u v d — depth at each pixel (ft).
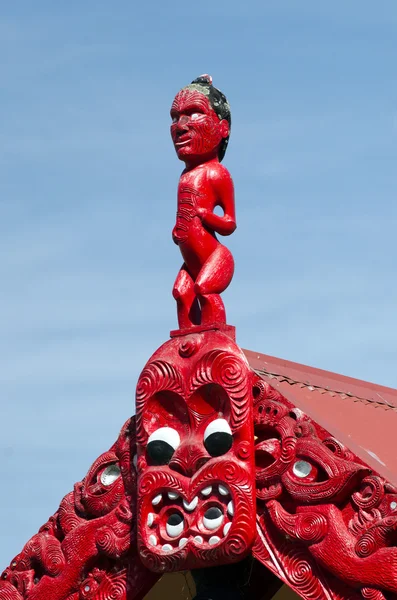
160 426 67.51
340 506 63.62
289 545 64.34
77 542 70.08
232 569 68.59
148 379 67.62
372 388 78.95
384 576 61.16
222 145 72.28
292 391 71.05
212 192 70.59
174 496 65.72
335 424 68.54
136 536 67.92
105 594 69.10
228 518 64.49
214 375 65.87
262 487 65.16
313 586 63.41
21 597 71.82
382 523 61.52
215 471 64.69
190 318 69.56
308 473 64.23
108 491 69.62
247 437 64.95
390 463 65.98
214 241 70.33
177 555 64.80
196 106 71.20
